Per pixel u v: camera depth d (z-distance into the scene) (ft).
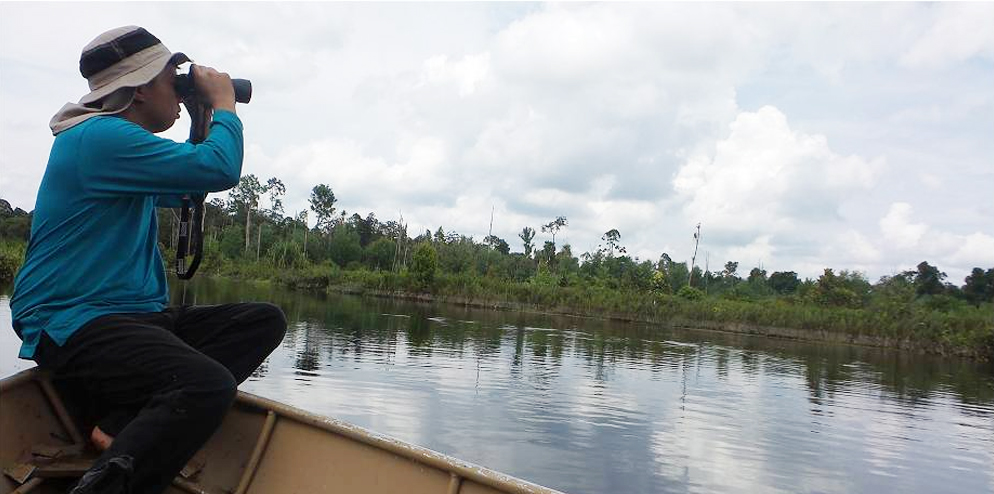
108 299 6.75
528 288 154.71
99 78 7.03
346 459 7.02
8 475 6.60
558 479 28.89
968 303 172.35
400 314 109.70
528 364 61.82
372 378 47.26
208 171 6.72
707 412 47.09
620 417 42.52
